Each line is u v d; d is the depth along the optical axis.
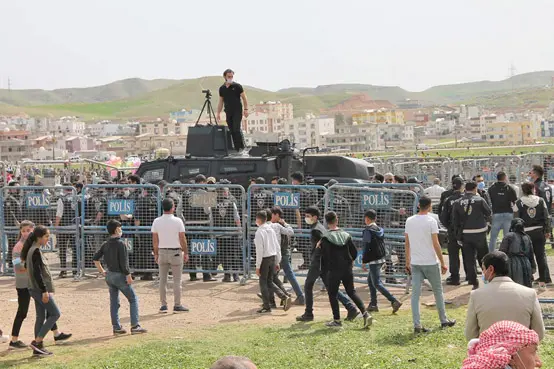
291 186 16.81
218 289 16.53
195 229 17.31
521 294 7.15
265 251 13.96
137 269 17.67
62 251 18.33
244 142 23.11
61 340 12.29
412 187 16.23
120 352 10.88
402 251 15.65
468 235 14.64
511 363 4.66
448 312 13.02
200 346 11.02
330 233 12.17
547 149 120.25
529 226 14.91
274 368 9.61
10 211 18.58
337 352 10.27
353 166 22.62
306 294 12.87
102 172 48.69
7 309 14.91
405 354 10.05
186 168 21.23
